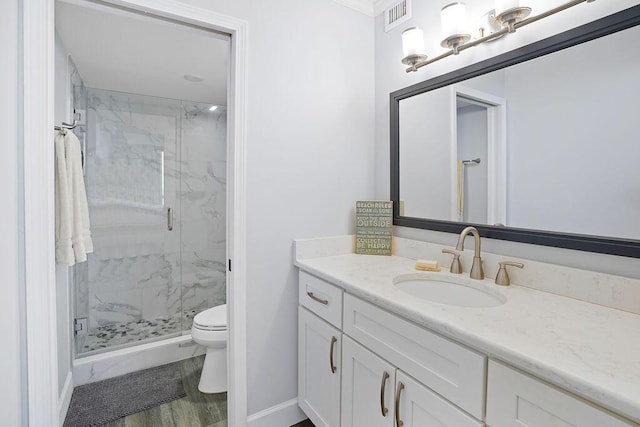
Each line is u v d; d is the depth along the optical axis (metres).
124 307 2.78
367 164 1.91
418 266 1.46
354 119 1.84
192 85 2.57
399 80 1.76
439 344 0.91
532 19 1.11
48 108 1.11
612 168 1.00
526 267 1.21
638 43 0.95
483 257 1.35
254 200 1.53
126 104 2.75
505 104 1.28
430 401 0.93
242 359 1.53
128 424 1.70
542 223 1.18
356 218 1.80
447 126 1.52
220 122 3.21
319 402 1.48
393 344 1.07
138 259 2.84
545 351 0.71
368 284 1.22
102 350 2.26
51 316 1.13
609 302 0.99
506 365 0.75
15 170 1.04
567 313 0.94
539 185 1.18
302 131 1.66
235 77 1.46
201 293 3.16
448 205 1.52
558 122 1.12
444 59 1.53
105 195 2.68
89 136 2.61
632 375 0.62
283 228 1.62
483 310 0.96
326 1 1.73
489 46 1.34
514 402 0.73
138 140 2.81
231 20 1.43
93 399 1.90
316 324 1.48
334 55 1.76
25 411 1.09
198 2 1.35
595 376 0.61
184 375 2.18
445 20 1.36
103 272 2.68
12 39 1.03
